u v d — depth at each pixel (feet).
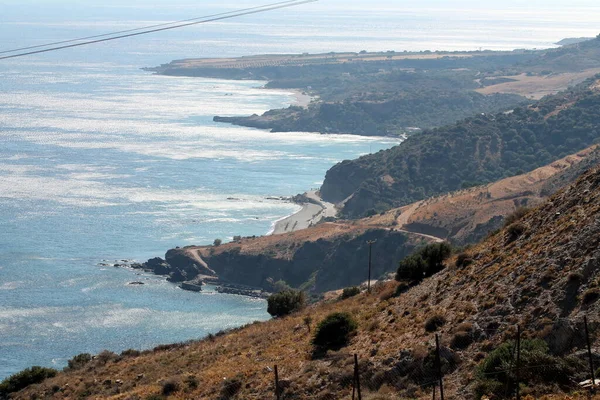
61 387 165.99
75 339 339.77
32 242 501.97
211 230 542.16
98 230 533.96
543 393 95.45
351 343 137.39
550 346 104.06
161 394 139.13
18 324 358.43
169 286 431.43
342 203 630.74
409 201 597.52
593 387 92.17
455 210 435.94
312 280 436.35
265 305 405.39
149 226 547.90
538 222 145.59
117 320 368.48
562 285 113.60
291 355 140.67
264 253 460.55
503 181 458.91
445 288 141.18
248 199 636.48
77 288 418.72
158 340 338.34
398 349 122.31
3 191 636.89
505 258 138.10
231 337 174.91
